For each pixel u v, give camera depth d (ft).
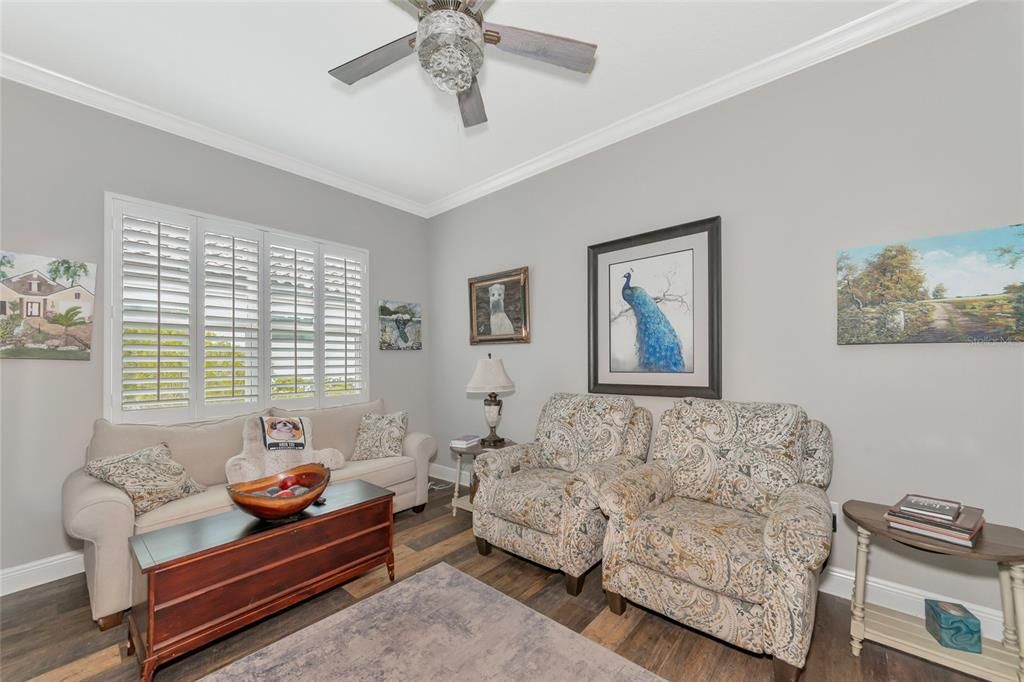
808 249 7.52
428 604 6.46
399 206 14.11
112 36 6.95
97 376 8.41
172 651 5.36
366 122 9.61
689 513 6.70
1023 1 5.87
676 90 8.61
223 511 7.67
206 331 9.84
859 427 7.02
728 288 8.40
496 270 12.86
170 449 8.39
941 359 6.39
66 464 8.04
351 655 5.31
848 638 6.10
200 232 9.84
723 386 8.45
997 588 5.95
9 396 7.55
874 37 6.89
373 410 11.87
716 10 6.56
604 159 10.34
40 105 7.92
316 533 6.82
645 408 9.55
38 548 7.73
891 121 6.78
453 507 11.03
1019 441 5.85
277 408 10.46
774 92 7.89
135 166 8.96
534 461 9.62
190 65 7.71
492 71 7.95
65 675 5.49
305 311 11.67
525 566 8.30
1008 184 5.94
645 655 5.75
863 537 5.79
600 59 7.66
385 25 6.77
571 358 11.06
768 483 6.71
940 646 5.46
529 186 11.99
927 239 6.46
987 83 6.09
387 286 13.76
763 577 5.24
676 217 9.14
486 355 13.12
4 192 7.56
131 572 6.54
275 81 8.16
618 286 9.96
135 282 8.88
